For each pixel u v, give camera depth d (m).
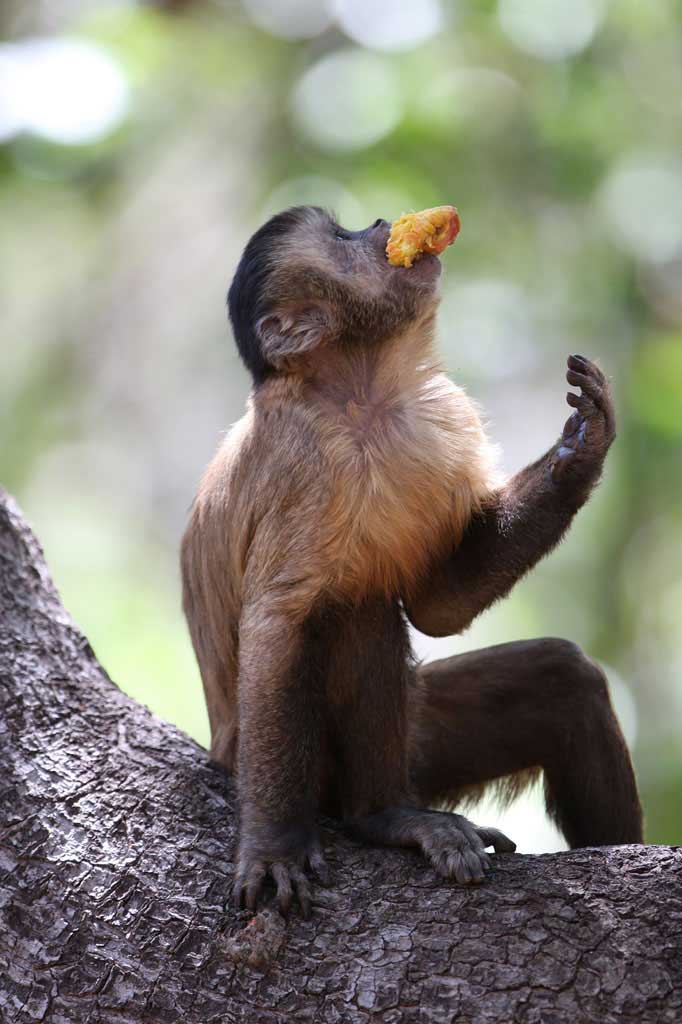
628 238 24.59
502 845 9.66
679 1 23.80
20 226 29.33
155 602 26.67
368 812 10.50
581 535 25.59
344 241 11.23
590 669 11.63
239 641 10.49
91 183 25.02
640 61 24.81
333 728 10.72
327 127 23.05
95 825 9.40
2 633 10.45
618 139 24.41
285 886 8.94
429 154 23.00
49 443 31.88
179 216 31.42
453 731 11.80
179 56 23.80
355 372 10.98
